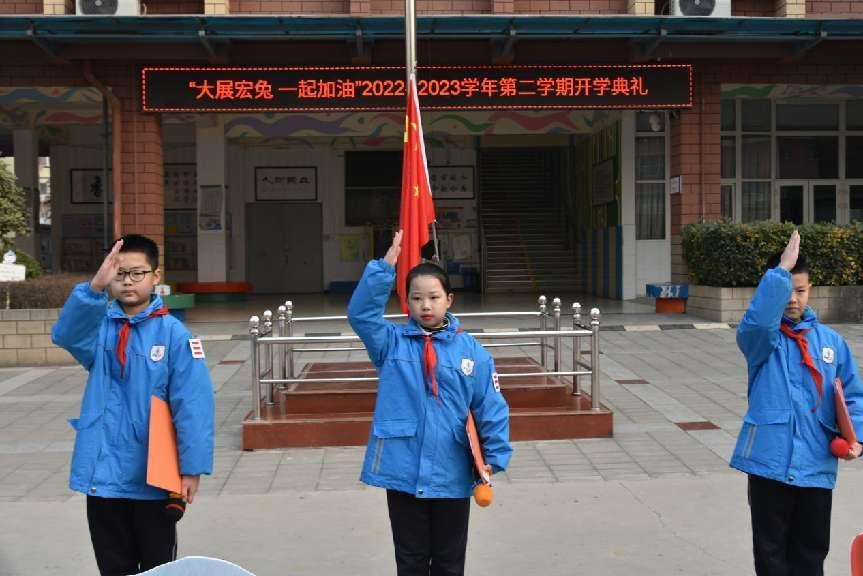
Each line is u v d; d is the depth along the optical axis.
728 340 12.10
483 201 22.08
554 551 4.61
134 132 14.05
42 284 11.15
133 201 14.10
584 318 14.10
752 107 17.86
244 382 9.71
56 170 21.94
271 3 14.35
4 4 13.88
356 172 22.00
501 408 3.49
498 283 20.50
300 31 12.88
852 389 3.65
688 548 4.63
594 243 19.14
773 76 14.93
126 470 3.30
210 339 12.78
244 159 21.81
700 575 4.28
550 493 5.63
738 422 7.55
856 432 3.50
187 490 3.33
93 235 22.06
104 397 3.35
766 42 13.83
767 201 17.95
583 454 6.60
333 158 21.92
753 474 3.58
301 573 4.38
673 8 13.77
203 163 18.52
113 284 3.42
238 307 17.59
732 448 6.72
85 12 13.16
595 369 7.12
